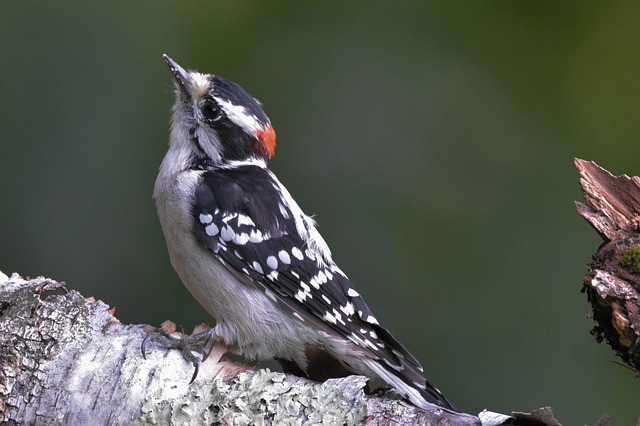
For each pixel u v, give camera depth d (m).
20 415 5.79
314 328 7.06
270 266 7.16
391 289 10.91
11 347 5.92
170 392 5.84
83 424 5.75
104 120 11.19
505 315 10.72
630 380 10.39
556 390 10.39
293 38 12.08
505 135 11.64
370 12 12.26
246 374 5.86
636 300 5.77
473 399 10.44
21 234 10.70
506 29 12.22
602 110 11.73
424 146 11.62
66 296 6.23
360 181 11.45
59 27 11.43
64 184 10.91
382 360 6.99
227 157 7.98
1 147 10.92
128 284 10.72
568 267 10.92
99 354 5.97
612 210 6.14
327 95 11.77
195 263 7.30
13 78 11.16
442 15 12.30
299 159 11.52
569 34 12.13
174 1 11.92
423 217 11.27
